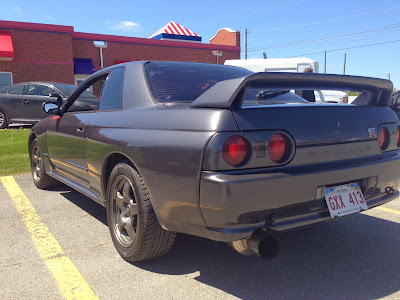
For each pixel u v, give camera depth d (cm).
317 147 240
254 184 212
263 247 228
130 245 278
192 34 2777
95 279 262
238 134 215
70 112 404
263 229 226
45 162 474
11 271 274
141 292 244
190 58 2550
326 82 257
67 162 396
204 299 236
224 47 2662
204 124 221
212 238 225
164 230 263
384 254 297
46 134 452
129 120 283
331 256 295
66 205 437
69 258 295
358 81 266
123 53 2338
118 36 2306
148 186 252
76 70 2161
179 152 228
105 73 360
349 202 255
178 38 2638
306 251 305
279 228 227
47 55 2045
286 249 310
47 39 2038
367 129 268
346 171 247
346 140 254
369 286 249
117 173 288
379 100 294
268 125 225
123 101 308
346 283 253
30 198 467
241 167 215
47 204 441
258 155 219
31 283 257
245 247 231
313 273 268
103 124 313
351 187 259
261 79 223
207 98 232
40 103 1188
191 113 235
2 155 727
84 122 349
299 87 253
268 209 222
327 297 236
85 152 344
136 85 302
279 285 252
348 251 304
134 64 324
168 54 2472
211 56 2627
